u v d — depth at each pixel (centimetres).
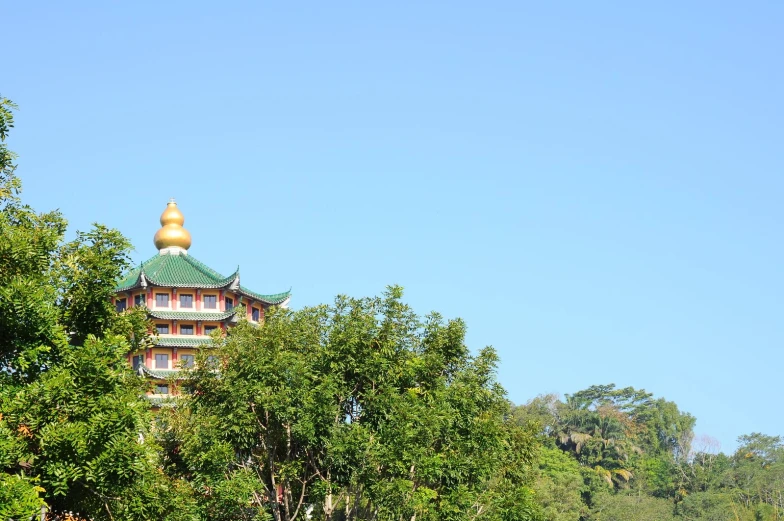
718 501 17275
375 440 4988
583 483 16650
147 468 3547
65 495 3447
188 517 4284
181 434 5003
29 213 3794
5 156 3734
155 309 8669
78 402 3319
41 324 3350
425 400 5300
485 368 5634
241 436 4925
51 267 3759
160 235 9381
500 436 5488
